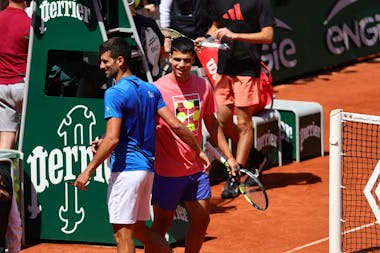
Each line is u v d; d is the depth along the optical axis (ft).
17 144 84.94
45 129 77.77
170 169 65.92
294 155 105.70
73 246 77.92
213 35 88.99
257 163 93.50
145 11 120.98
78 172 77.36
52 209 78.23
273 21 87.97
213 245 77.41
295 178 99.04
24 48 82.12
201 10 114.73
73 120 77.10
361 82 154.61
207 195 67.00
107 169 76.69
